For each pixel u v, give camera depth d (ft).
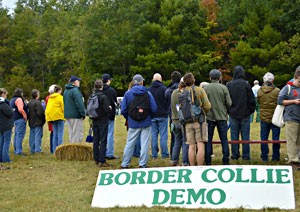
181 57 160.25
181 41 159.53
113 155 33.37
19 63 193.98
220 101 26.66
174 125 27.45
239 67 29.27
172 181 20.18
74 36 164.96
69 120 34.55
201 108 23.67
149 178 20.57
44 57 190.90
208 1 167.02
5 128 32.53
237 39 159.22
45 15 203.21
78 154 32.86
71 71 171.94
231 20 159.94
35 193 22.43
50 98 37.11
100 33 164.04
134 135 27.43
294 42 131.85
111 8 164.04
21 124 37.91
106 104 29.30
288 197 18.51
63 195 21.72
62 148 33.17
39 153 38.70
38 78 192.54
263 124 29.37
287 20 139.33
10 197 21.77
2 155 32.63
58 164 31.22
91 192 22.11
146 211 18.31
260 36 141.79
